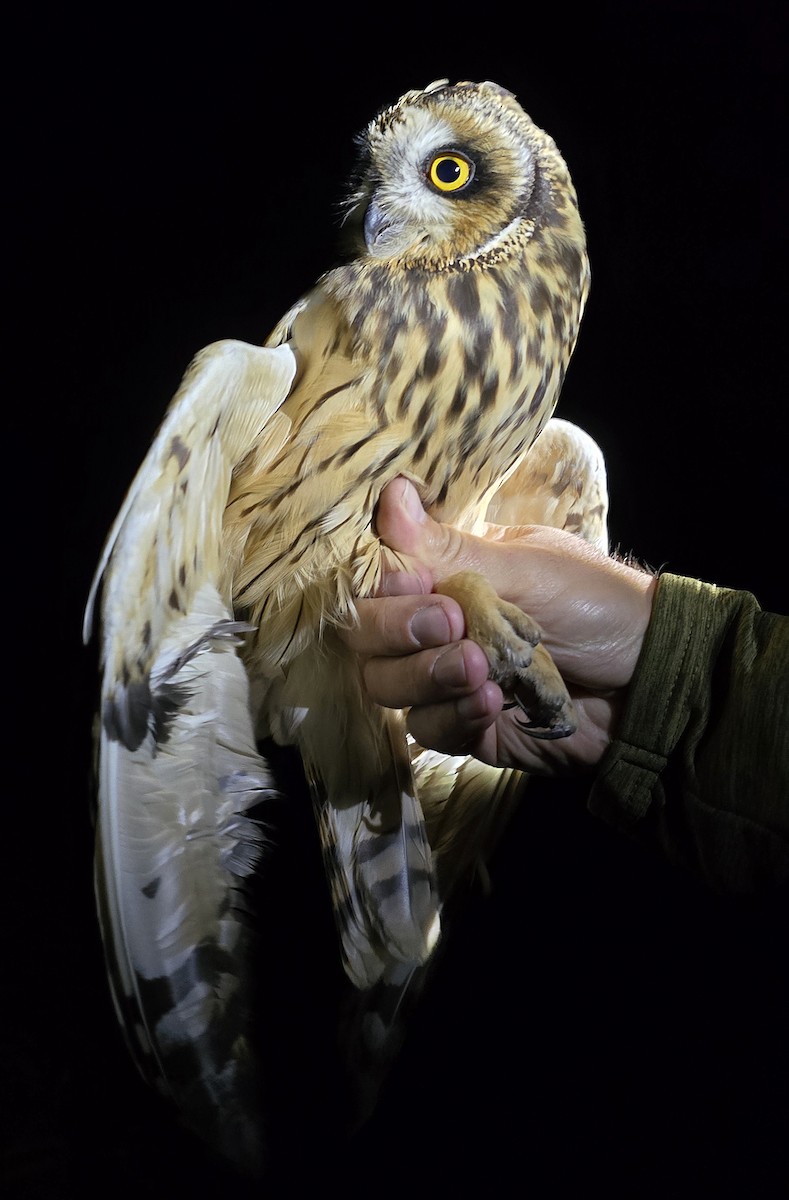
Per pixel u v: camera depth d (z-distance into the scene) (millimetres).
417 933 1598
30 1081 1628
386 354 1419
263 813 1474
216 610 1261
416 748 1809
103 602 1187
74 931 1797
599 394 3104
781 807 1302
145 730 1216
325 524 1396
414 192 1492
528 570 1439
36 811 2197
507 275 1468
